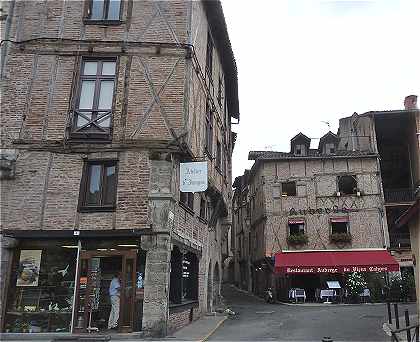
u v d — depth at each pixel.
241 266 39.62
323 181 27.11
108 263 10.97
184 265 14.01
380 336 11.25
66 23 12.54
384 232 25.88
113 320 10.55
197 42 13.44
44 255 10.96
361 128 28.98
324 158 27.23
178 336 10.52
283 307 21.28
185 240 12.80
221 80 19.00
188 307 13.26
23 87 12.02
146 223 10.93
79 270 10.77
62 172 11.40
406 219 10.67
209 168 15.52
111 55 12.28
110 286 10.79
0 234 10.90
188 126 11.93
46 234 10.82
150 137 11.61
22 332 10.41
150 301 10.37
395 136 30.11
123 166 11.40
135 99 11.92
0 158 11.39
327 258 24.75
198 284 14.95
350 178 27.20
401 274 24.64
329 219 26.42
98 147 11.52
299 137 29.84
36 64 12.20
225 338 10.80
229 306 22.06
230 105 22.59
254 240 32.34
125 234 10.78
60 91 12.00
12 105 11.88
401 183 29.66
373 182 26.72
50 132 11.66
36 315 10.55
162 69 12.20
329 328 12.85
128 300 10.57
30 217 11.07
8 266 10.79
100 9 12.88
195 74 13.05
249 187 35.28
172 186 11.34
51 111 11.83
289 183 27.66
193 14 12.96
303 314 17.12
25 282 10.77
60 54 12.28
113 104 11.85
